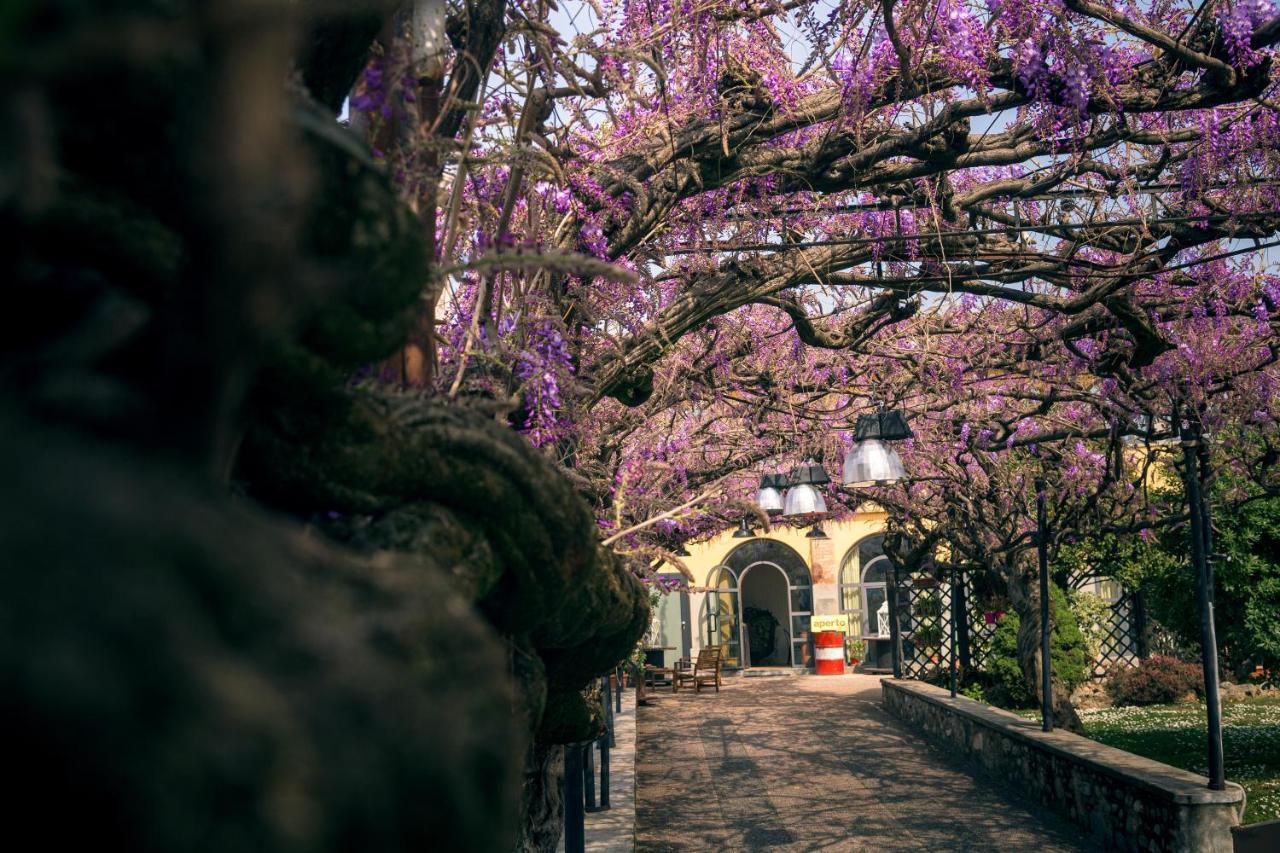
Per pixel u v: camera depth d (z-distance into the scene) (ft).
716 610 91.30
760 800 35.47
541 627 5.87
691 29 15.14
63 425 1.75
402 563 2.31
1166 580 47.93
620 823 25.62
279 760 1.24
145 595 1.22
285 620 1.43
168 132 2.52
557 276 13.03
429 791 1.49
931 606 66.80
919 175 18.19
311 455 3.59
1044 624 35.60
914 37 16.22
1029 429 39.60
